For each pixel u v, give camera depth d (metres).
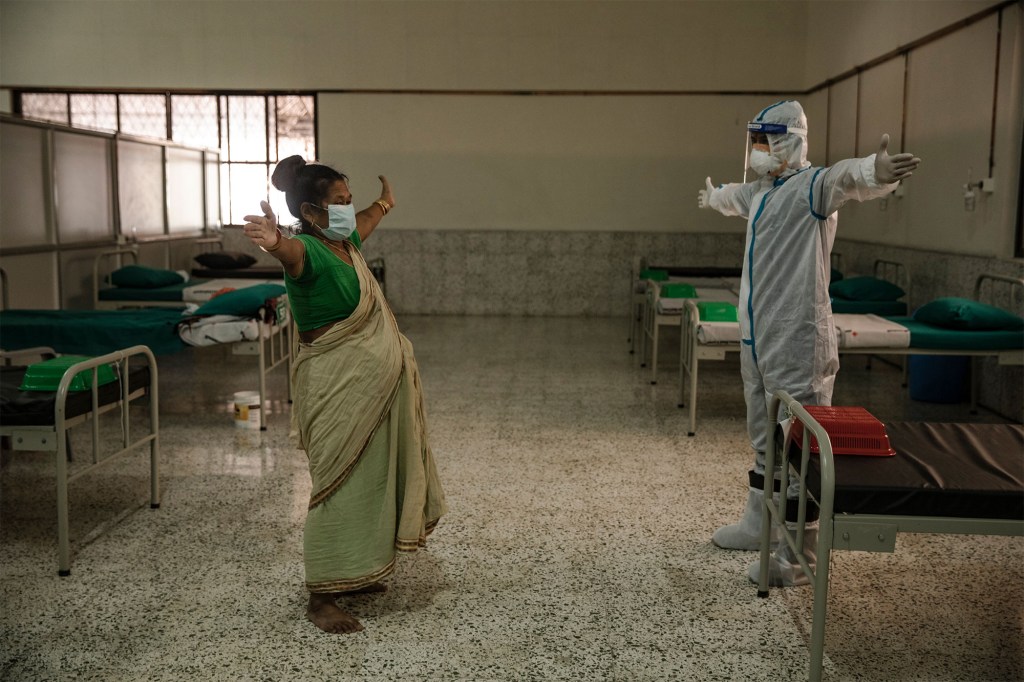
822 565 2.24
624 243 10.66
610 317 10.72
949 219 6.63
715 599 2.93
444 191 10.66
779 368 3.00
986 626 2.77
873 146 8.20
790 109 3.08
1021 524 2.24
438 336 8.99
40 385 3.19
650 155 10.55
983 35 6.07
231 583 3.03
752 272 3.05
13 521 3.60
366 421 2.61
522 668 2.48
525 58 10.43
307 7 10.38
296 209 2.64
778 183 3.12
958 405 6.03
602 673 2.46
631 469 4.41
